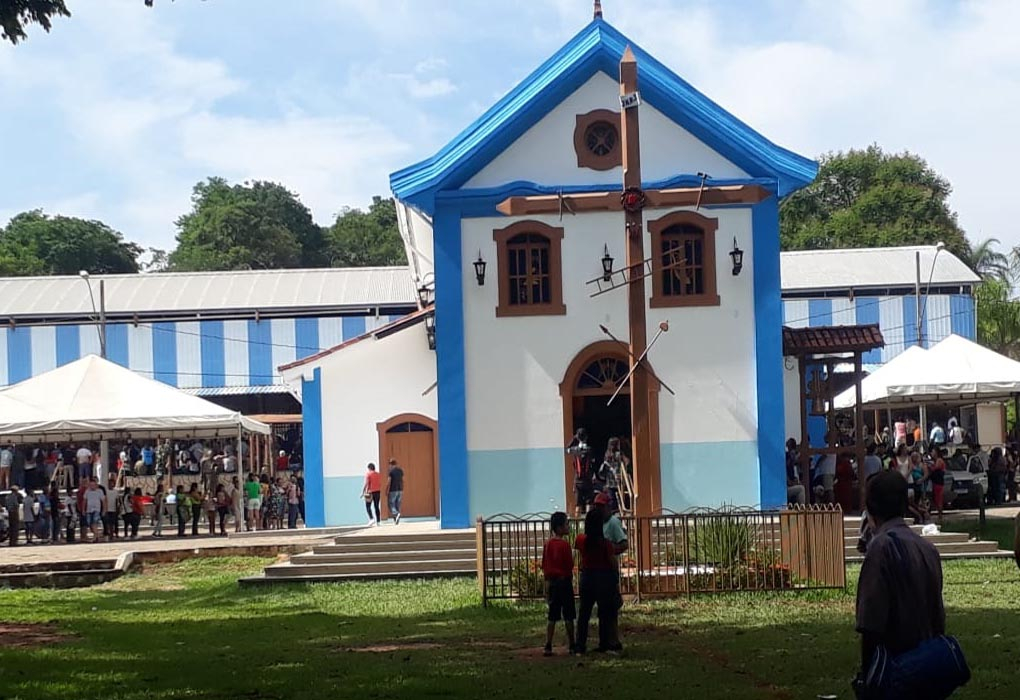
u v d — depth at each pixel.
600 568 13.94
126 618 19.11
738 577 18.62
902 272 53.53
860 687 6.70
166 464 39.22
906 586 6.60
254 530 33.22
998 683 11.41
